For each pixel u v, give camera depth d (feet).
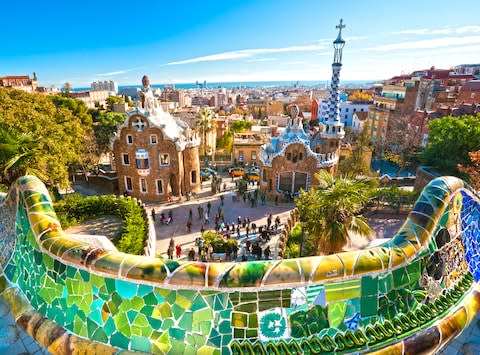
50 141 101.24
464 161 128.67
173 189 140.05
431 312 22.26
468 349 25.30
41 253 23.30
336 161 135.95
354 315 19.58
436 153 138.41
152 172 131.13
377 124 263.70
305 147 128.36
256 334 18.86
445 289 24.29
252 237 99.35
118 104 253.65
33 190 27.22
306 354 18.79
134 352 19.76
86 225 79.41
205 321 18.89
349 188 53.78
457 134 130.72
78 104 195.93
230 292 18.40
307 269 18.61
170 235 102.22
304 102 479.82
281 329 18.84
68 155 114.32
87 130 177.06
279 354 18.67
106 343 20.44
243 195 135.03
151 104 130.72
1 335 25.95
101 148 191.72
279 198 133.08
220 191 147.54
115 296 19.83
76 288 21.13
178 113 278.26
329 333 19.24
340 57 141.28
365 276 19.38
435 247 23.00
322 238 55.06
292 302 18.63
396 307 20.72
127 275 19.19
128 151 130.62
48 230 24.06
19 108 107.14
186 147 136.87
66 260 21.33
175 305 18.93
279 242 78.02
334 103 145.59
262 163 133.59
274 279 18.28
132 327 19.81
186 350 19.25
